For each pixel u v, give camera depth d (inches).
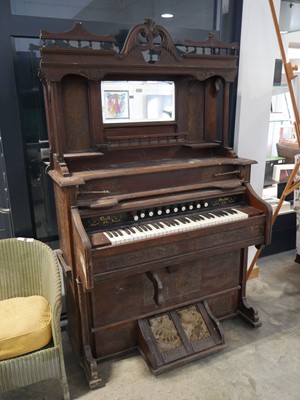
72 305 71.1
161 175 68.3
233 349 76.5
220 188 72.6
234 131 92.3
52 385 68.1
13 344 56.8
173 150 77.9
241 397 64.4
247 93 88.4
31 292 70.6
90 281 56.4
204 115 79.5
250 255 102.2
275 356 74.5
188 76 73.7
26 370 57.8
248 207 75.1
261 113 91.9
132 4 83.6
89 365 67.2
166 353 71.4
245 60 85.2
